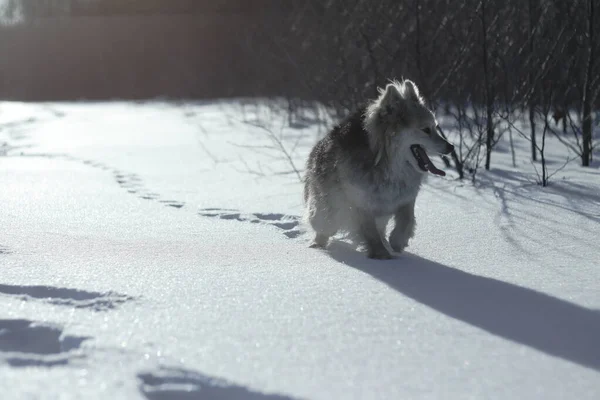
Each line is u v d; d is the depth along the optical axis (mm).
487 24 9523
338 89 11570
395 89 5539
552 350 3551
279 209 7461
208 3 35312
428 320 3979
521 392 3041
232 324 3865
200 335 3682
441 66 9914
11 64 37250
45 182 9156
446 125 12812
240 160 11297
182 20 34438
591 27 9227
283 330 3777
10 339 3734
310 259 5512
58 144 14180
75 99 36031
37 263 5145
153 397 2953
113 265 5137
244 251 5719
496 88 10539
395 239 5770
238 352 3453
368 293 4504
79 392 2914
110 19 36500
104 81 36625
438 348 3549
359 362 3348
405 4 9781
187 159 11641
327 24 12688
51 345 3695
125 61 36406
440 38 10219
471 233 6281
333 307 4191
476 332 3795
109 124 19031
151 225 6648
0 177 9555
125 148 13352
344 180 5727
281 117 17578
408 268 5215
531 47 9758
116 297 4332
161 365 3250
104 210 7340
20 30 37281
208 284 4664
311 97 14469
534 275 4945
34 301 4262
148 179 9609
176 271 5000
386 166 5566
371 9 10641
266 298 4363
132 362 3275
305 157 11320
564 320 3998
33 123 19547
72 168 10609
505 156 10648
